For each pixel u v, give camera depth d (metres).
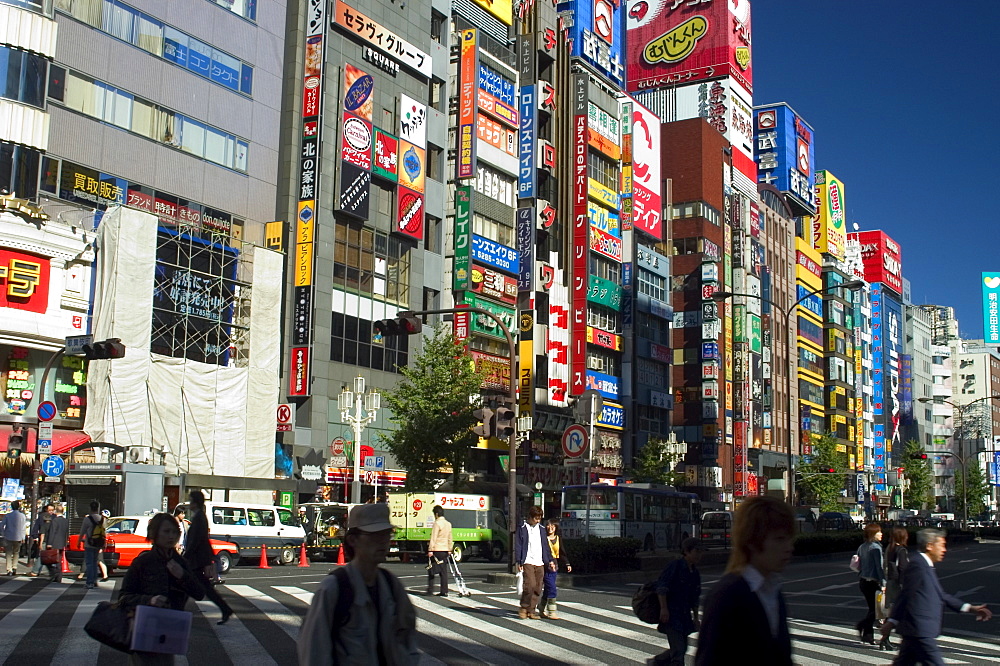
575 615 17.25
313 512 34.81
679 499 44.38
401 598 5.12
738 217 88.81
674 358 83.31
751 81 110.25
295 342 44.75
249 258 42.50
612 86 70.88
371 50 49.25
